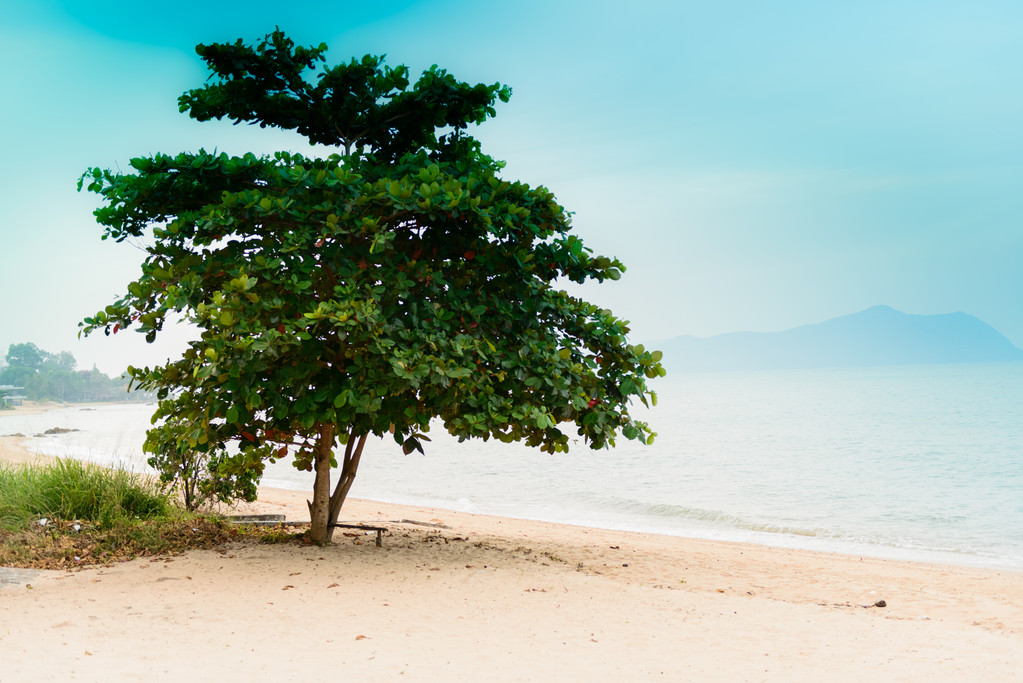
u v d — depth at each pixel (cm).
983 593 976
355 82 1004
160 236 868
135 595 724
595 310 1005
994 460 3422
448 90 1022
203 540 967
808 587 979
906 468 3150
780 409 8856
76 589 737
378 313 801
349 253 897
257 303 812
